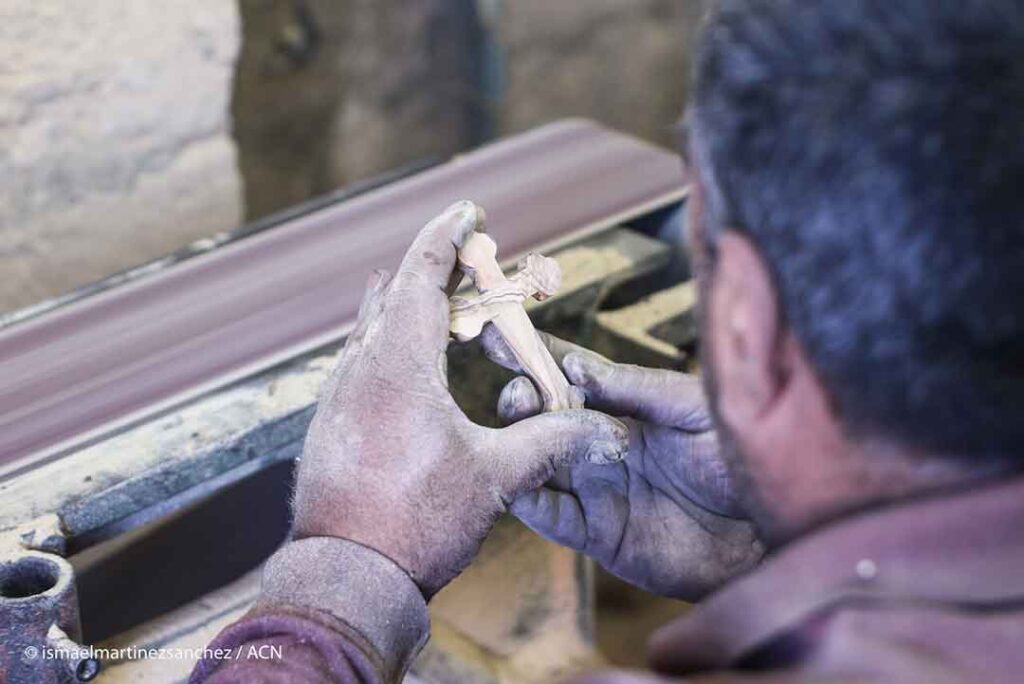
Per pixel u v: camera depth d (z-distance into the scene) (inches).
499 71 112.4
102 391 49.1
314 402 48.3
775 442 25.2
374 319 36.8
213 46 73.3
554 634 58.7
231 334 52.1
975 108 22.0
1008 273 21.9
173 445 46.4
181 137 74.5
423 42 109.5
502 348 38.3
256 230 60.4
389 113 110.2
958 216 21.9
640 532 41.5
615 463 40.7
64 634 41.4
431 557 34.5
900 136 22.1
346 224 59.7
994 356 22.3
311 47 103.0
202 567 65.6
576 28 113.7
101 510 44.8
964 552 22.7
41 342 52.1
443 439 34.8
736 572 41.8
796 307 23.6
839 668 23.1
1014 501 22.5
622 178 62.6
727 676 24.0
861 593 23.2
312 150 106.9
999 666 22.4
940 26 22.5
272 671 31.4
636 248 57.1
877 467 24.0
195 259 57.6
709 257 26.2
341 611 32.9
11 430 47.3
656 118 121.0
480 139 116.1
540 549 59.4
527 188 61.7
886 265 22.3
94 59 69.6
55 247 72.5
